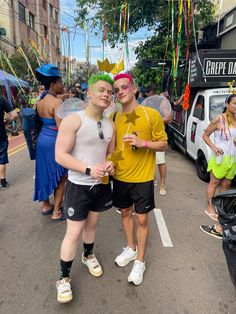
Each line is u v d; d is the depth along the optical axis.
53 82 3.60
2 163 5.17
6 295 2.54
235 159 3.72
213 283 2.74
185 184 5.57
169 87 9.93
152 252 3.24
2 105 4.97
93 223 2.68
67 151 2.27
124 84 2.41
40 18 28.91
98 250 3.27
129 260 3.02
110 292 2.61
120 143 2.56
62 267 2.50
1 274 2.82
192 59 6.64
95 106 2.23
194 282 2.75
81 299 2.52
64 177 3.80
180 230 3.75
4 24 21.28
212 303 2.49
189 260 3.10
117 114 2.60
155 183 5.49
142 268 2.75
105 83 2.17
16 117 5.15
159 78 10.25
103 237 3.55
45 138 3.67
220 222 2.23
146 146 2.44
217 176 3.84
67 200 2.43
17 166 6.76
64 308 2.41
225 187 3.91
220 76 6.18
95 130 2.29
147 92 6.46
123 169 2.59
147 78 10.51
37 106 3.72
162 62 10.23
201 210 4.38
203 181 5.78
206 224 3.91
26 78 17.36
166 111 2.89
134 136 2.42
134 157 2.54
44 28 30.42
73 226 2.45
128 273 2.87
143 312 2.38
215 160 3.81
